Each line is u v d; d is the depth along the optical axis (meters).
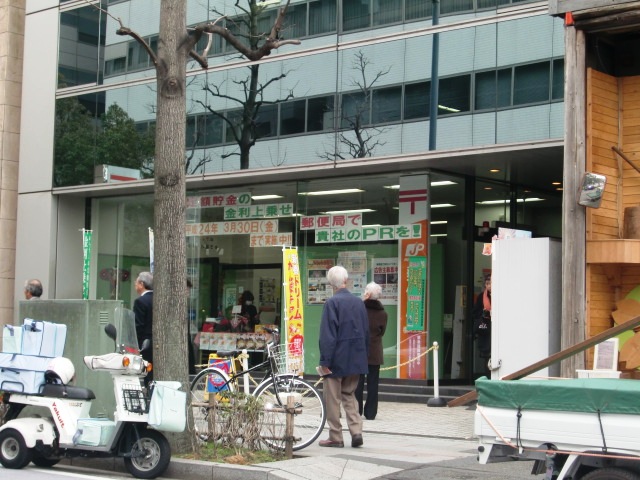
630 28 11.66
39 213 21.73
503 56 15.07
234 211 19.50
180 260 10.06
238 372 12.73
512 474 8.82
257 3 18.22
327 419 10.56
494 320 12.23
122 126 20.44
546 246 11.95
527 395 6.49
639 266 11.93
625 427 6.04
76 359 10.55
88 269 20.28
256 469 8.80
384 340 17.16
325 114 17.17
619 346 11.67
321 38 17.34
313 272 18.23
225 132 18.55
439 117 15.72
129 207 21.48
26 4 22.59
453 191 17.19
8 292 21.97
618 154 12.30
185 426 9.38
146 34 20.12
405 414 14.18
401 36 16.31
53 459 9.87
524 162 15.92
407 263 16.97
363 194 17.69
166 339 9.90
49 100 21.84
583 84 11.70
